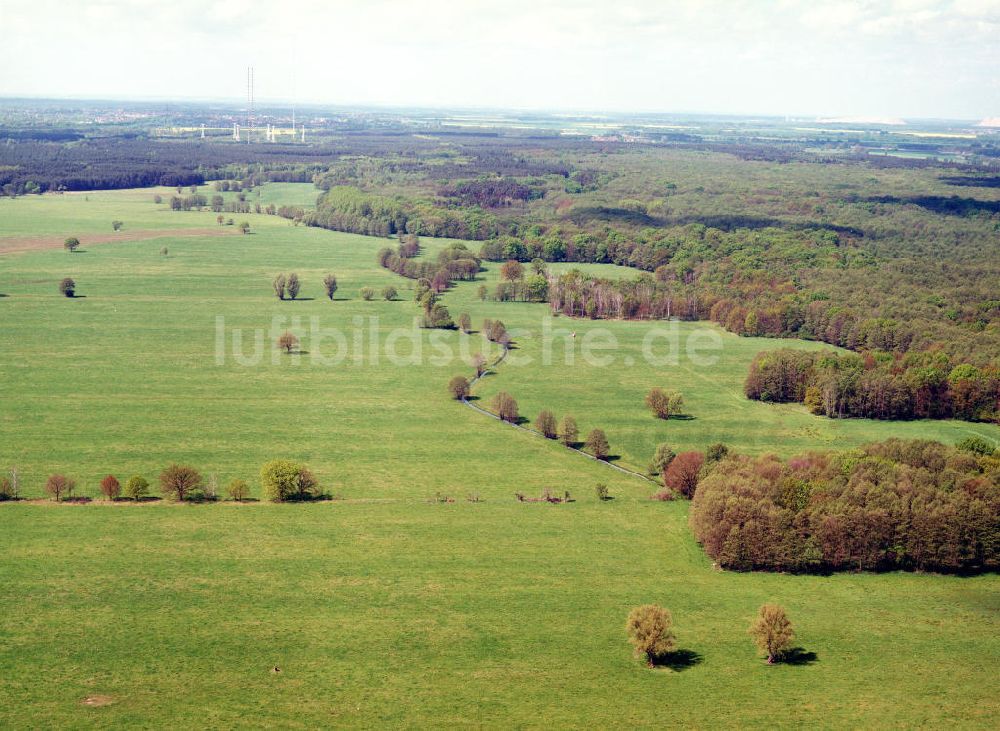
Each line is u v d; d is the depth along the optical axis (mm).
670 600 130500
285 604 126812
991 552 136625
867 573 138625
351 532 148875
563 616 125812
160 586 130375
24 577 131500
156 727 101250
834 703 108250
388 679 111125
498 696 108312
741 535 138625
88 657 113625
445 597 129875
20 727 100625
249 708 104938
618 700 108188
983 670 115000
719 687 111062
